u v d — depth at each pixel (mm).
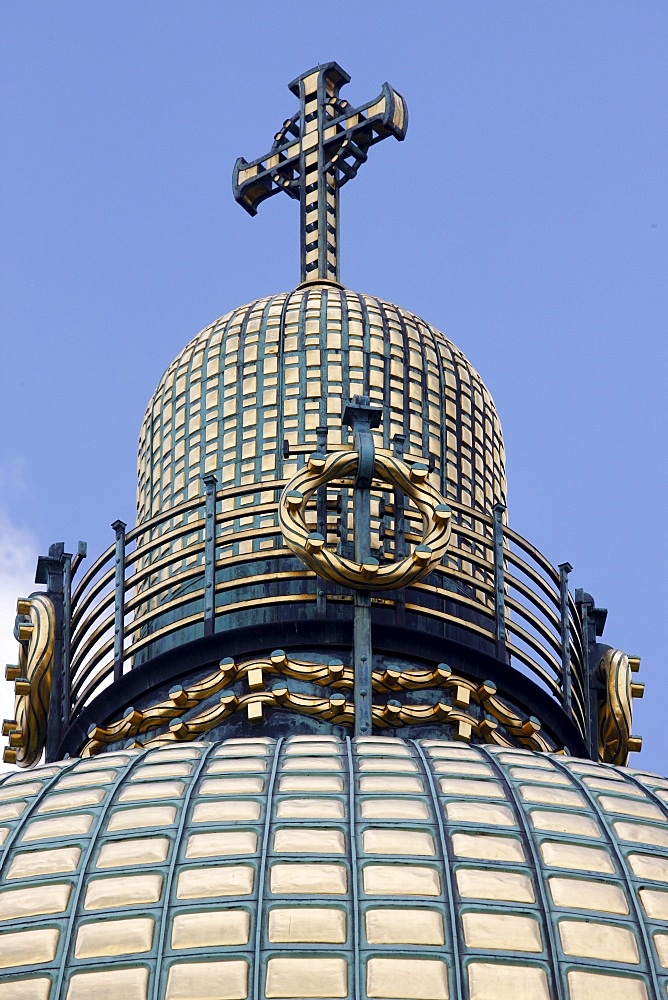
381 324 73312
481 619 69188
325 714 65688
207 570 68312
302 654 66875
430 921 53219
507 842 55969
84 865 55344
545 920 53594
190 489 71750
